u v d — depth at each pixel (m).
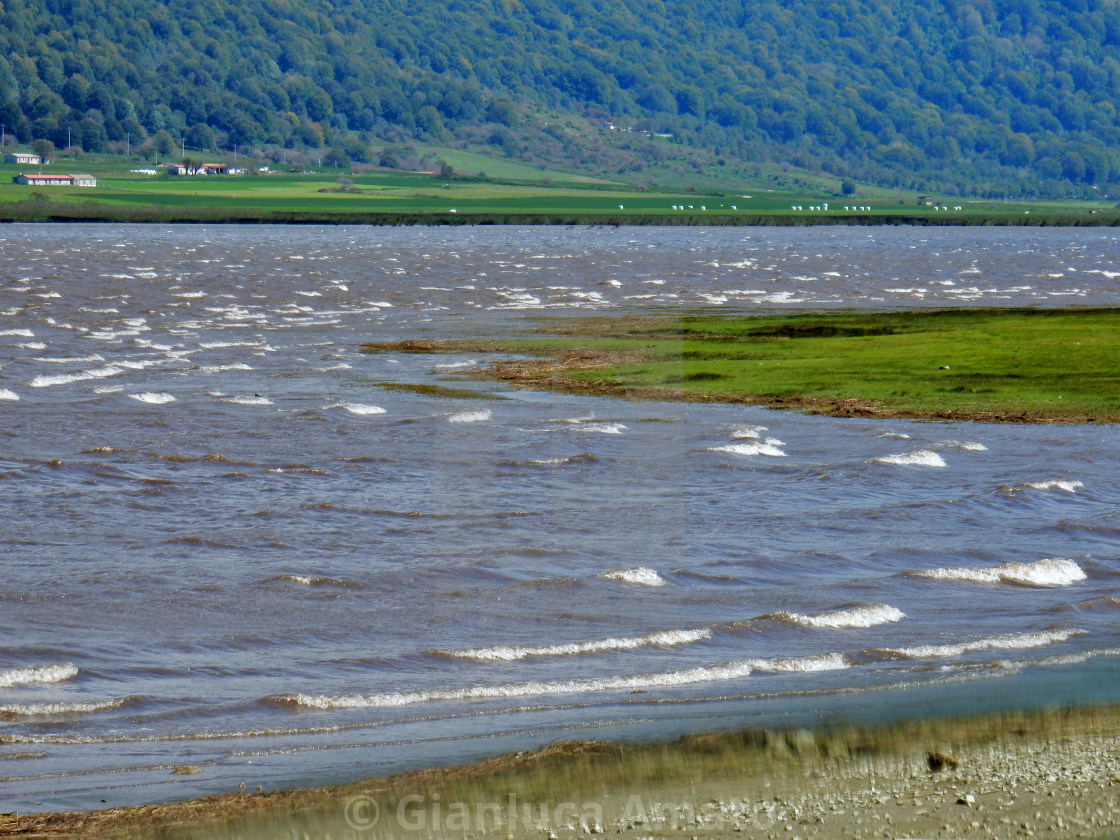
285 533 60.00
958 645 43.47
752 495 66.56
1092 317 155.25
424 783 31.38
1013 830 27.56
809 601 48.84
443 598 47.91
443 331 121.75
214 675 41.72
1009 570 52.84
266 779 32.19
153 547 57.84
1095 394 98.69
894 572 53.28
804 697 37.53
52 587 51.59
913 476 71.38
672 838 27.94
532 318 159.00
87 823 29.67
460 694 39.16
